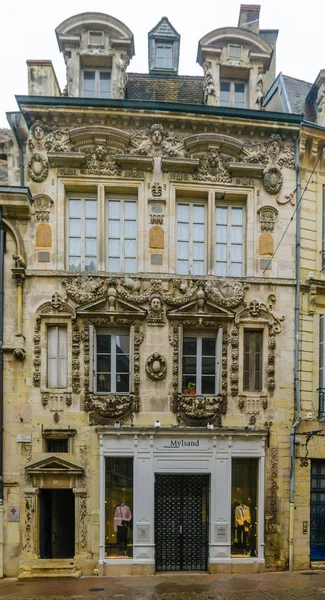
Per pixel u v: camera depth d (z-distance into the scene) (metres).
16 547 14.71
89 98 15.66
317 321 16.62
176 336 15.70
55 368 15.62
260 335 16.36
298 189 16.70
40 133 15.88
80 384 15.36
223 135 16.31
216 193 16.52
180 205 16.70
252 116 16.41
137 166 16.11
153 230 16.05
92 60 16.97
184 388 15.91
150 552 14.89
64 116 15.95
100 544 14.78
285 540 15.49
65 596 12.35
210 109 16.12
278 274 16.42
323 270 16.88
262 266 16.41
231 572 15.00
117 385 15.80
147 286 15.83
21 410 15.18
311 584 13.53
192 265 16.52
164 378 15.59
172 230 16.14
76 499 14.97
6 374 15.24
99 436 15.09
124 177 16.09
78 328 15.50
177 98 18.50
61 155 15.71
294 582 13.77
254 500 15.72
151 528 14.98
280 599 12.02
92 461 15.15
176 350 15.66
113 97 16.70
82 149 16.09
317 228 17.03
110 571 14.66
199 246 16.64
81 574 14.66
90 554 14.86
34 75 16.59
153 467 15.18
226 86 17.97
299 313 16.39
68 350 15.46
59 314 15.46
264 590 12.87
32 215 15.81
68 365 15.39
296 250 16.59
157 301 15.62
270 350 16.06
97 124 16.16
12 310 15.48
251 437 15.55
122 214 16.45
